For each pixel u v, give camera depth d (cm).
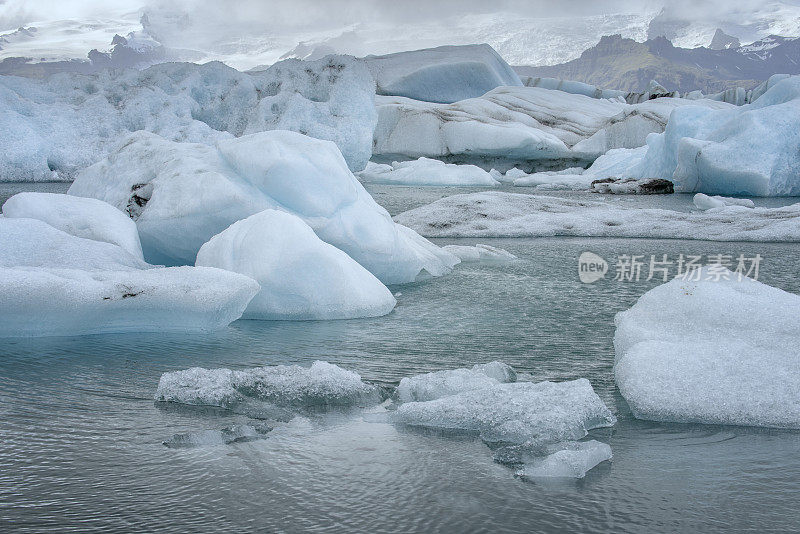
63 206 558
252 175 552
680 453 237
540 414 252
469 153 2659
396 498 202
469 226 941
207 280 425
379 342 390
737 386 270
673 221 974
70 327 403
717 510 196
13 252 469
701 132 1709
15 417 267
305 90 2098
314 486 210
